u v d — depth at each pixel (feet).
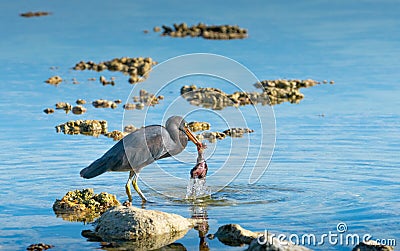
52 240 35.27
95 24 114.73
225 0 135.95
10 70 83.15
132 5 133.18
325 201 40.22
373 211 38.27
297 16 117.80
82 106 66.54
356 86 71.92
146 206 40.91
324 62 83.82
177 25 107.14
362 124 57.52
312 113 62.18
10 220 38.19
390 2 127.44
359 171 45.39
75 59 89.40
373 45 93.25
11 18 120.57
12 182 44.39
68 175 46.03
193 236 35.53
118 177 46.75
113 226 35.88
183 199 41.81
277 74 78.02
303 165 47.01
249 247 32.09
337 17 115.55
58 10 128.57
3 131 57.41
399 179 43.65
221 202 40.68
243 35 102.58
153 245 34.45
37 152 51.13
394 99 65.92
